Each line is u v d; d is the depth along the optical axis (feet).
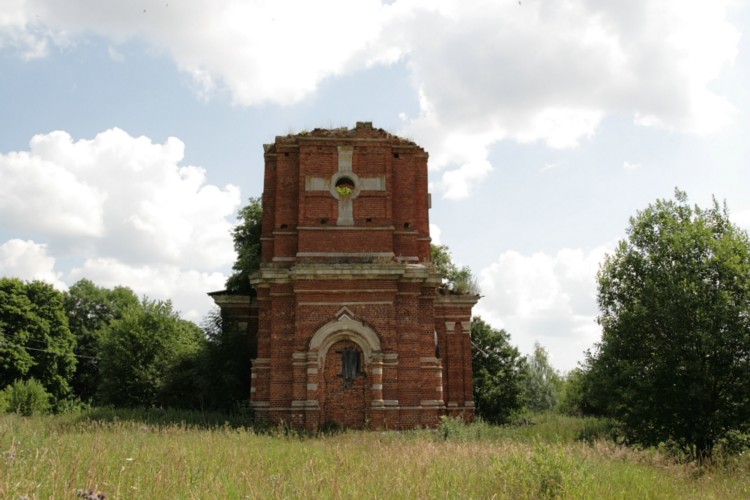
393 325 95.40
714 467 55.93
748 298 73.56
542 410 221.25
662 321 76.64
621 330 80.07
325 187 100.89
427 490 35.47
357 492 33.73
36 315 183.83
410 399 94.94
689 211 83.10
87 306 228.63
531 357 265.13
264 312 99.50
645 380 75.25
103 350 135.85
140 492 31.40
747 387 72.69
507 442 69.87
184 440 58.59
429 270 98.89
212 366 107.24
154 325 131.95
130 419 83.71
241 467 41.86
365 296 95.96
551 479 38.14
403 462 47.75
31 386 144.97
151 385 125.90
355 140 102.47
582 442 72.95
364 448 61.31
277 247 100.27
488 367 165.99
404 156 105.19
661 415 75.56
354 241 99.45
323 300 95.40
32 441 44.47
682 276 77.36
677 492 41.45
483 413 158.92
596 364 82.17
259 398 95.86
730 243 76.33
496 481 38.99
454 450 59.62
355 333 94.89
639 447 73.00
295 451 56.39
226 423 82.84
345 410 93.09
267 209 104.17
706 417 73.46
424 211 105.81
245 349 111.34
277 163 103.45
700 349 74.02
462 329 122.42
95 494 27.71
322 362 93.97
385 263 97.30
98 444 45.55
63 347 189.57
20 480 29.50
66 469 34.99
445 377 119.96
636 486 41.19
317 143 102.01
